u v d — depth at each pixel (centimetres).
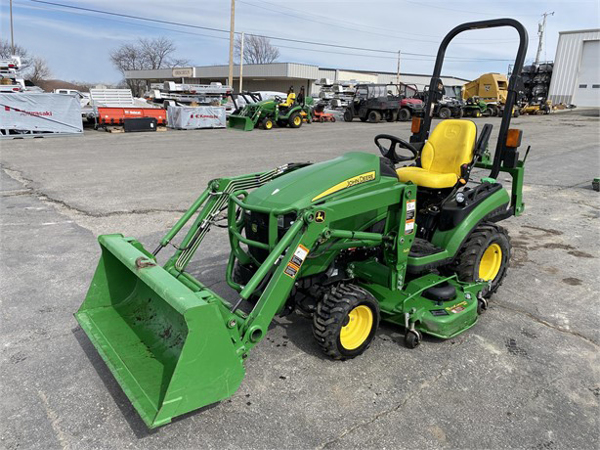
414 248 369
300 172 334
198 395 234
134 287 338
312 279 326
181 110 1889
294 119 2009
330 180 316
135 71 6369
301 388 288
